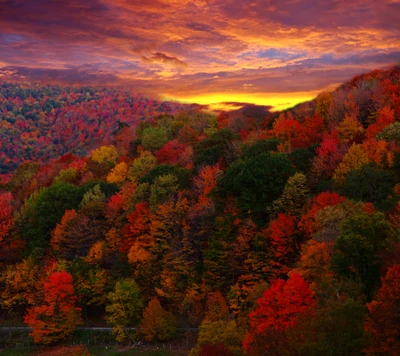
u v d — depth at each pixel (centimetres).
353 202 5866
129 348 6638
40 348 7075
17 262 8725
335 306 3331
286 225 6200
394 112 8594
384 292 3450
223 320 5553
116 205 8631
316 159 7406
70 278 7262
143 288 7325
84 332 7275
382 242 4338
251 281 6253
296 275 4441
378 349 3122
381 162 6881
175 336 6631
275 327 4225
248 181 7138
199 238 7300
